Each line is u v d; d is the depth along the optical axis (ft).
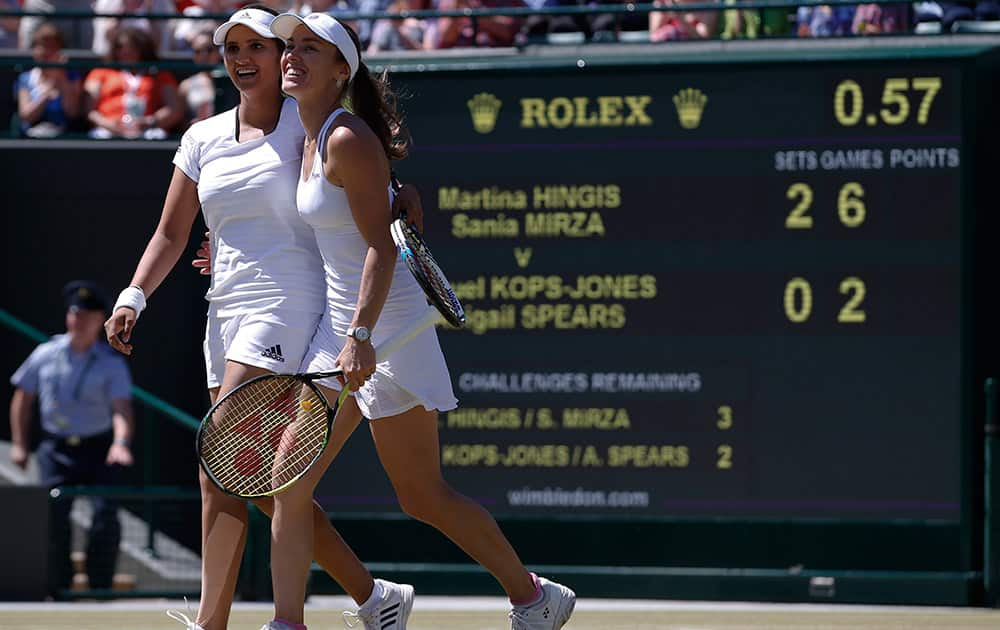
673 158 117.70
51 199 136.05
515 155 119.14
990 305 121.49
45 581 115.03
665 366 117.60
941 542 115.75
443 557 120.98
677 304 117.60
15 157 135.95
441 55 127.75
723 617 101.40
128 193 135.64
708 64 116.78
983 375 120.98
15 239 136.36
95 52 148.36
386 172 60.59
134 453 136.15
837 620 99.76
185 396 135.54
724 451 116.98
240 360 62.80
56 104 144.05
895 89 115.65
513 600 67.00
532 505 118.62
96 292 122.52
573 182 118.62
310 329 63.41
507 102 119.14
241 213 63.62
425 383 63.05
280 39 63.52
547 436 118.62
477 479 119.24
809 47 122.01
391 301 62.54
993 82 121.49
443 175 119.65
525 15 124.88
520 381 118.83
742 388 116.88
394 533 121.08
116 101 143.13
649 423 117.70
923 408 115.24
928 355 115.24
